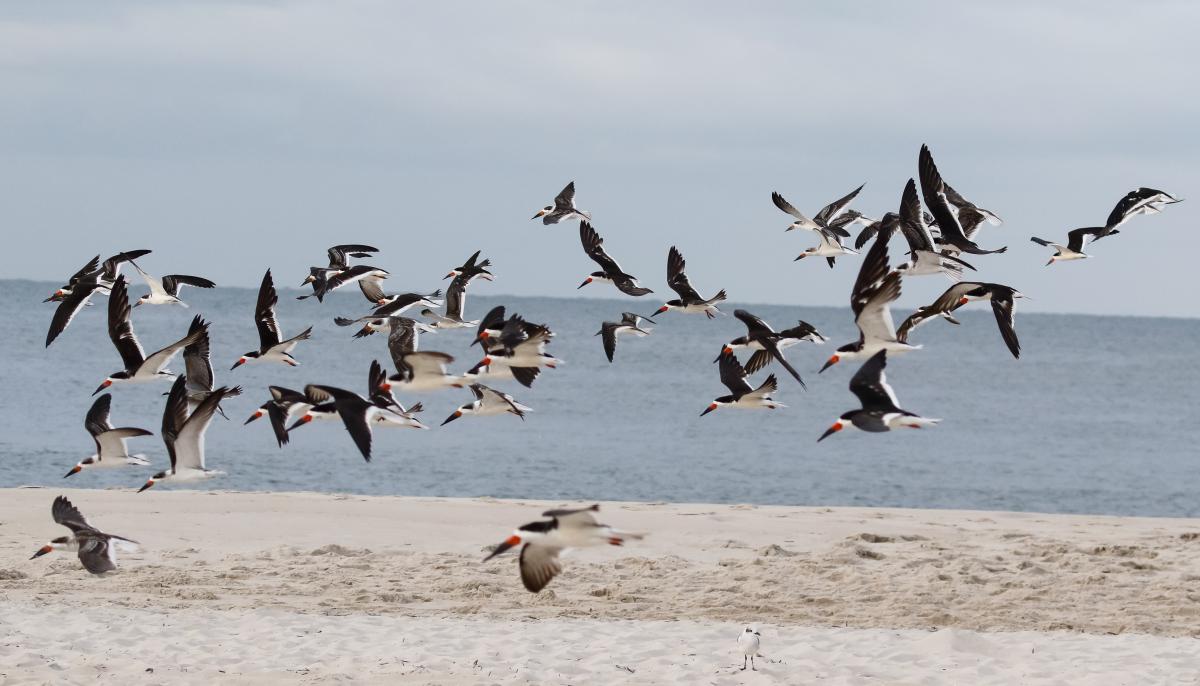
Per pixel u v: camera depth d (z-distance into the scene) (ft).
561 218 94.48
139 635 55.77
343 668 51.83
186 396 65.31
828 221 87.71
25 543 74.95
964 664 53.57
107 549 56.18
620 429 185.68
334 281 90.33
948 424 208.23
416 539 79.25
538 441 167.02
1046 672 52.49
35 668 50.52
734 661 53.52
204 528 80.23
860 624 61.41
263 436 156.97
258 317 79.77
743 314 78.02
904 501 130.21
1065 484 144.56
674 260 91.91
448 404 213.66
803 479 141.69
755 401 74.28
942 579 70.49
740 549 78.48
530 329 79.25
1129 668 53.11
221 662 52.34
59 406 184.85
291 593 65.51
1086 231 75.31
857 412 51.49
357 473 133.18
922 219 72.02
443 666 52.21
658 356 371.97
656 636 57.52
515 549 77.15
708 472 144.15
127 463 65.77
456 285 95.50
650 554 76.28
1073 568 73.51
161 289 81.46
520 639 56.49
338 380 245.04
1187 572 72.90
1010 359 424.05
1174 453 176.14
